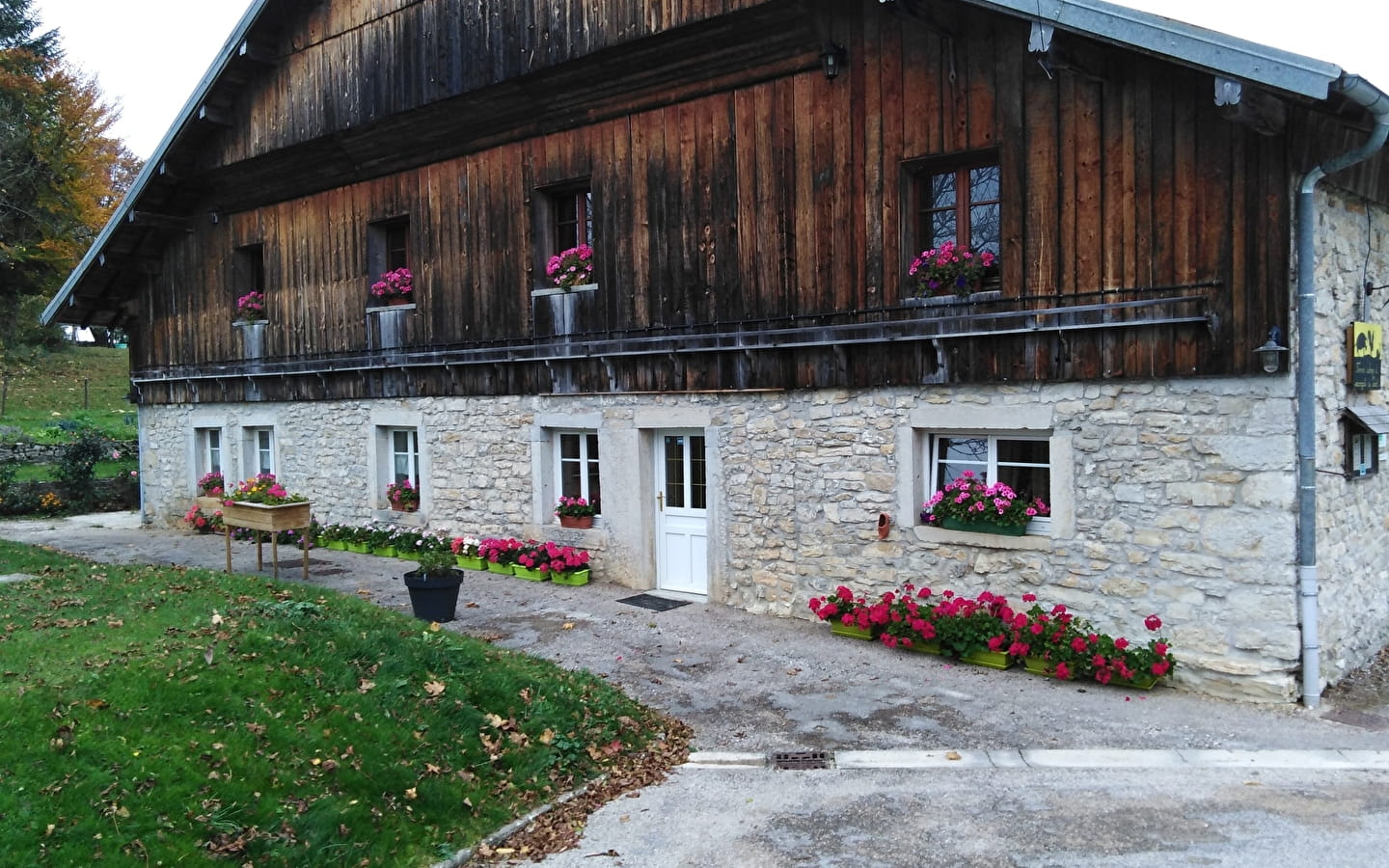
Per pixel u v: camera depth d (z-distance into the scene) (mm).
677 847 4367
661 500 9641
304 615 6141
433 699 5324
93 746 4102
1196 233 6371
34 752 3971
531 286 10383
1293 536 6125
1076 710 6156
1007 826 4500
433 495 11609
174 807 3879
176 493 15195
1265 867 4047
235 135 12773
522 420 10625
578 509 10156
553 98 9836
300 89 11930
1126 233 6656
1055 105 6930
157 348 15320
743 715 6148
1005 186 7172
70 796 3771
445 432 11438
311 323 12844
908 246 7742
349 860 3939
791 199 8320
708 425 8945
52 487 17312
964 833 4430
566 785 4988
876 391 7887
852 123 7934
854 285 7965
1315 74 5219
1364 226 7316
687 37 8555
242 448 14125
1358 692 6559
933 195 7844
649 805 4836
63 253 27125
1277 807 4664
